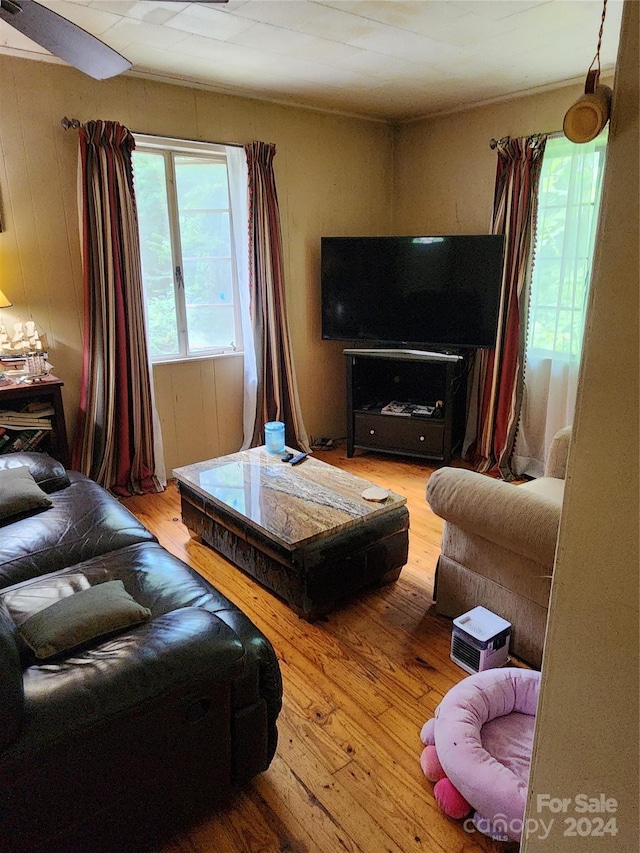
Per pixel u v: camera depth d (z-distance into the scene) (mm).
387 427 4020
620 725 688
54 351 3193
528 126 3566
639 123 574
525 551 1837
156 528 3061
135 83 3158
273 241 3785
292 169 3918
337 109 3963
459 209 4086
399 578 2592
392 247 3854
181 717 1270
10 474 2330
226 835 1430
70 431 3326
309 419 4465
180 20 2416
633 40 571
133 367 3330
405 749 1680
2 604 1538
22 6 1496
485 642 1900
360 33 2578
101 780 1174
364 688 1920
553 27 2527
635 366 608
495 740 1606
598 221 630
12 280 3000
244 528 2408
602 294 631
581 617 712
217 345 3902
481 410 3965
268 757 1547
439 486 2080
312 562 2172
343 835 1431
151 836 1315
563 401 3572
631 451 625
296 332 4230
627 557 647
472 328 3758
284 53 2840
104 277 3131
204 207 3643
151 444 3504
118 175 3078
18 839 1091
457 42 2699
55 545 1992
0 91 2799
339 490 2576
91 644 1331
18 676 1084
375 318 4043
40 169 2975
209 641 1305
